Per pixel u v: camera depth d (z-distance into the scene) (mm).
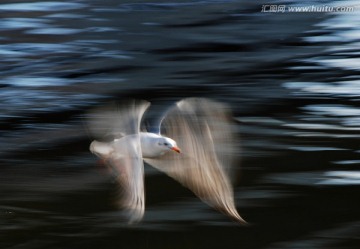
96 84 18688
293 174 12641
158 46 22422
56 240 10586
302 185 12156
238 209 11297
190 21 25234
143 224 10852
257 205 11453
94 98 17562
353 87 17953
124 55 21500
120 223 10938
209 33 23781
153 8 26984
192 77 19234
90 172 12867
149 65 20406
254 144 14180
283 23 24766
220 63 20531
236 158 13352
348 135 14656
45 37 23250
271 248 10203
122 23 24953
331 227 10758
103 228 10844
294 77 19047
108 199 11734
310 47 22000
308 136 14633
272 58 20922
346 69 19562
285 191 11945
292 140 14398
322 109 16375
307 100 17031
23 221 11117
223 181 5406
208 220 10930
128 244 10398
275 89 18000
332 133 14789
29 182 12523
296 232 10609
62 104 17000
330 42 22422
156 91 18141
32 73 19609
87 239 10594
